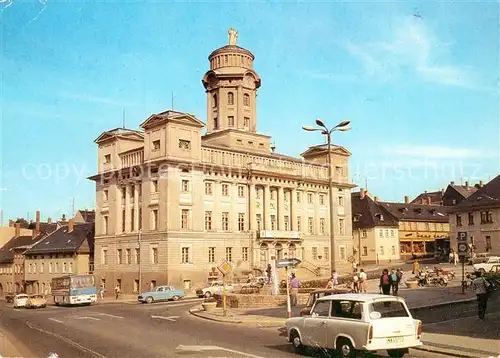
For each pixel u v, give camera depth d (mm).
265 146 81875
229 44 82875
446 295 35250
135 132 75750
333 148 88250
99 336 23375
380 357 16156
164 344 20109
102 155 76125
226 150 71938
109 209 73938
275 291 41750
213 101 81562
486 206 82562
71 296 52531
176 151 65688
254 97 82000
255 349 18250
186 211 66500
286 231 76938
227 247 70312
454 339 18984
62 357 17688
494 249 81125
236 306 37219
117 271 71250
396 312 15688
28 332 25844
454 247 87125
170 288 53875
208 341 20531
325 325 16297
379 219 101688
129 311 39594
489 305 29781
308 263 78312
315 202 83688
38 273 89438
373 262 98688
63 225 97188
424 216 109250
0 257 101312
